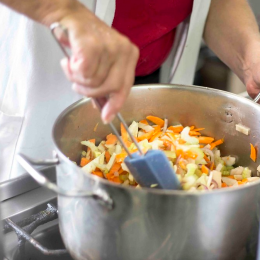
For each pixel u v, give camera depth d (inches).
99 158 27.6
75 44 15.6
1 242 17.7
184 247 19.2
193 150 28.2
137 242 19.0
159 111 30.5
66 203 20.6
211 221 18.6
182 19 36.3
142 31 34.7
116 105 17.2
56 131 22.6
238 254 22.3
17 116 31.0
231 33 35.8
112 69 16.5
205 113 29.7
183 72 40.2
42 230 25.7
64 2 17.3
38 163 20.0
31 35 29.0
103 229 19.3
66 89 32.2
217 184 26.3
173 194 17.2
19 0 17.4
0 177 32.8
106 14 30.4
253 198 19.7
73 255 22.0
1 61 30.9
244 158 29.3
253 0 57.3
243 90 58.2
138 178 21.3
